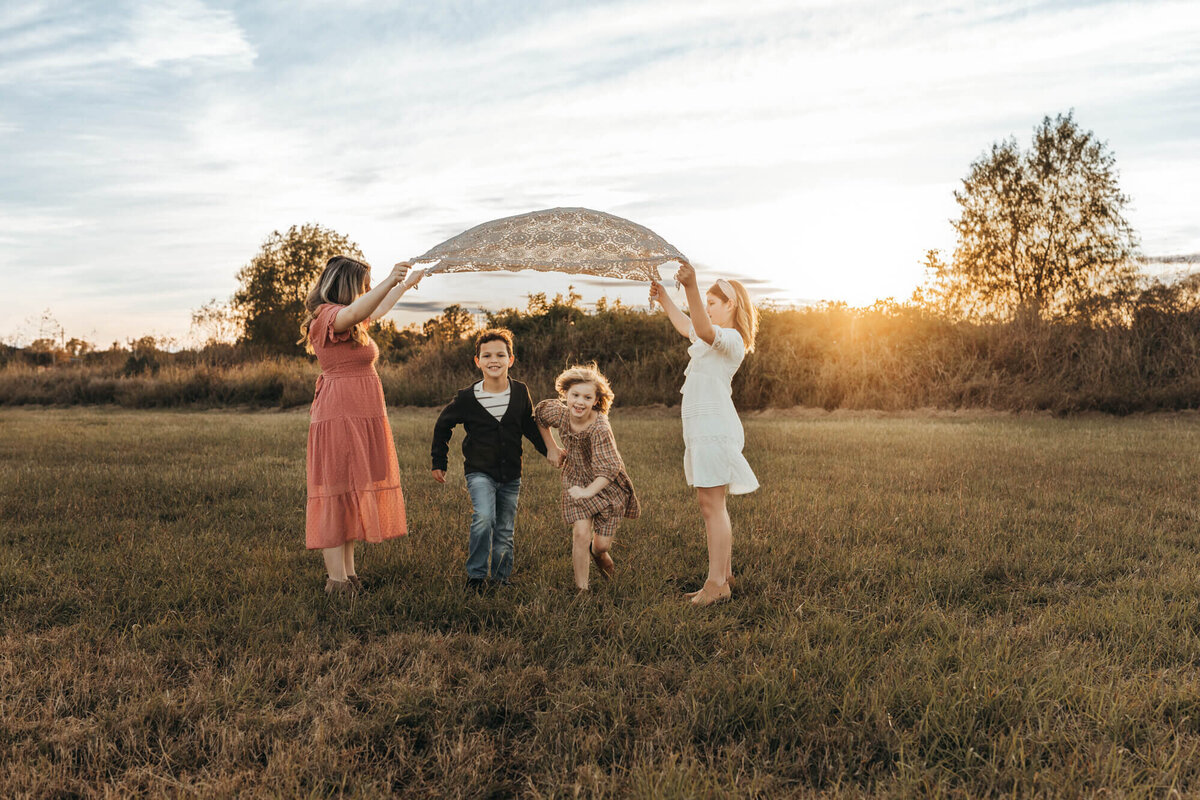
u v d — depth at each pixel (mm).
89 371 26359
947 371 17453
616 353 20062
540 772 2396
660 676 3037
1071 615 3658
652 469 8508
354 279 4203
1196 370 16031
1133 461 8570
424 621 3691
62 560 4617
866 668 3100
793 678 2939
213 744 2510
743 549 4957
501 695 2885
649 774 2268
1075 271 26453
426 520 5785
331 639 3439
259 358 28156
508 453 4336
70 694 2898
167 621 3582
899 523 5613
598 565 4395
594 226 3996
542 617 3658
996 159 27578
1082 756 2449
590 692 2877
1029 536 5238
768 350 18625
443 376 20828
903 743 2502
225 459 9430
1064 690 2869
